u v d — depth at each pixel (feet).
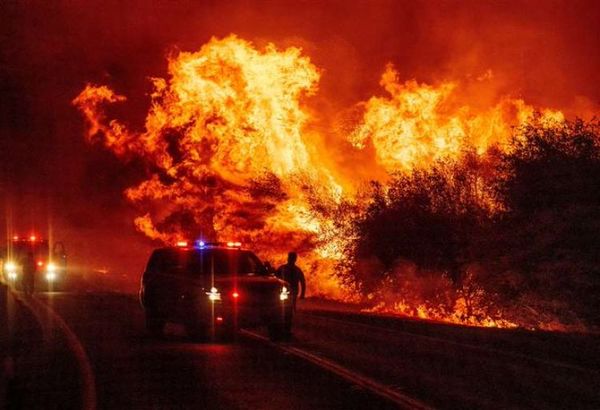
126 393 42.98
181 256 69.51
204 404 40.11
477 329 70.44
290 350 59.11
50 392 43.39
